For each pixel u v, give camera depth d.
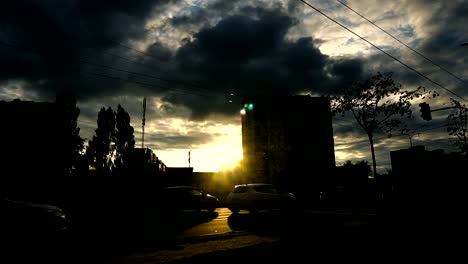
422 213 17.83
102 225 14.59
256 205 20.16
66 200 23.09
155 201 20.69
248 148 70.06
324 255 6.80
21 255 8.00
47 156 27.58
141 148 43.84
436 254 7.18
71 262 7.14
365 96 31.22
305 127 71.06
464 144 37.16
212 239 10.17
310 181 56.28
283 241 7.48
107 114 44.00
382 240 8.46
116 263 6.70
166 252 7.74
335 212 20.61
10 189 10.66
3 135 27.16
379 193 31.48
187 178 47.69
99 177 25.66
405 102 30.59
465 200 27.33
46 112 28.69
